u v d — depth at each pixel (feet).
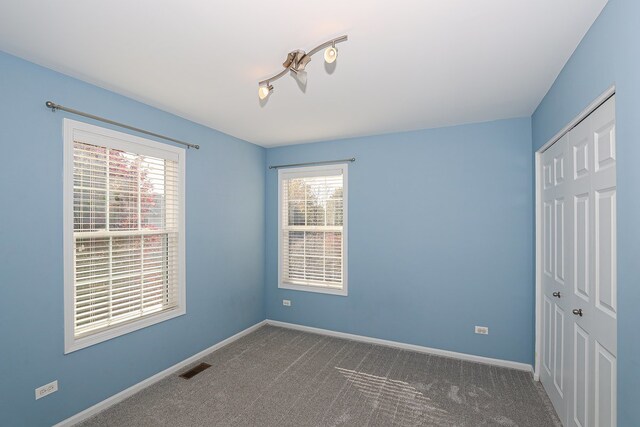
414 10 4.85
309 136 12.41
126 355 8.34
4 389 6.13
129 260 8.51
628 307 4.16
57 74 6.96
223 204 11.82
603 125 5.07
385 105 9.04
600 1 4.64
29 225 6.48
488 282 10.38
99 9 4.84
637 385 3.95
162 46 5.95
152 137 9.12
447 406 7.91
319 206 13.28
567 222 6.81
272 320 14.14
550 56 6.27
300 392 8.55
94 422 7.26
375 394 8.46
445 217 10.99
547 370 8.39
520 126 10.03
